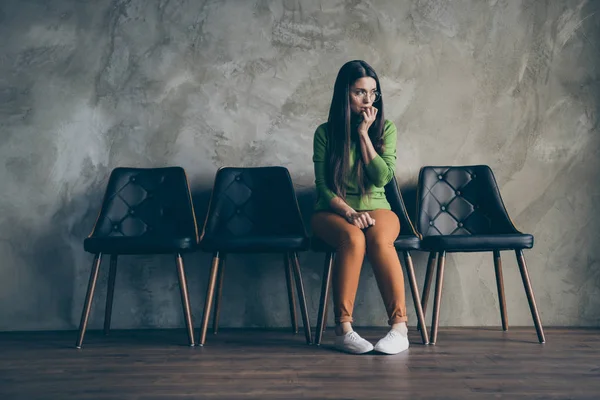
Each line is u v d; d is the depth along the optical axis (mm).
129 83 3059
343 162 2463
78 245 3021
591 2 3047
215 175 3039
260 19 3072
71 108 3047
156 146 3043
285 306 3016
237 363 2043
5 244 3000
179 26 3072
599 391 1608
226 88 3062
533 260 3006
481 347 2338
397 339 2207
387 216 2391
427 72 3064
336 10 3074
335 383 1726
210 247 2447
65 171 3033
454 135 3047
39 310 2990
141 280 3004
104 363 2072
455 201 2852
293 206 2816
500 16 3068
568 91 3041
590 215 3018
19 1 3062
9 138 3027
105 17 3072
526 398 1539
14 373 1917
